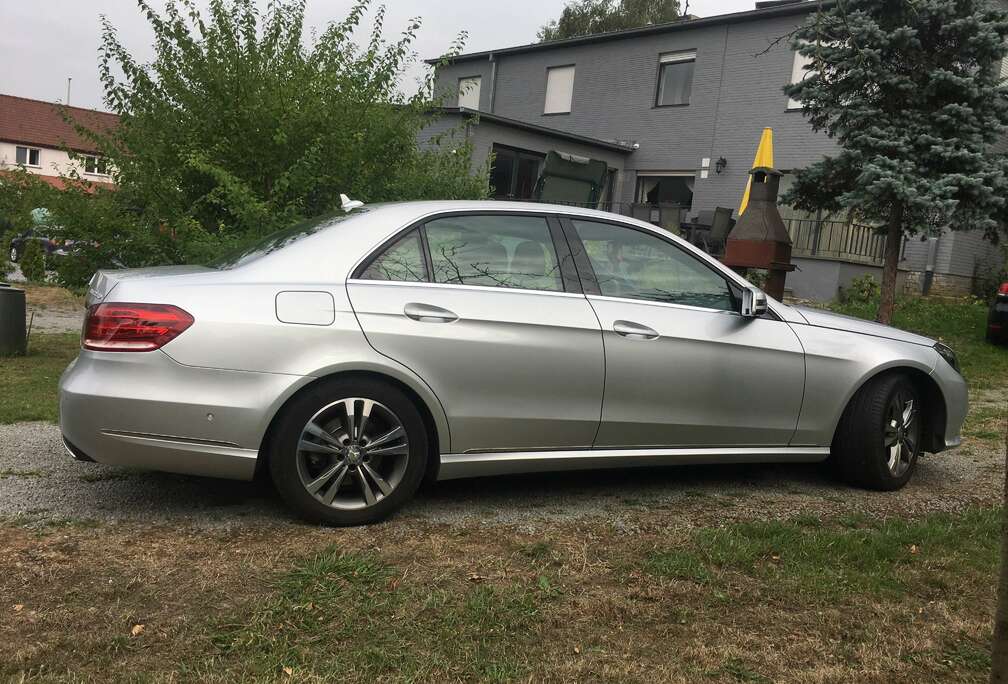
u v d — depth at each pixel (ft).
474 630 8.32
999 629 5.66
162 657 7.57
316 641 7.98
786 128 62.44
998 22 33.40
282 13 29.01
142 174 27.40
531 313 12.19
